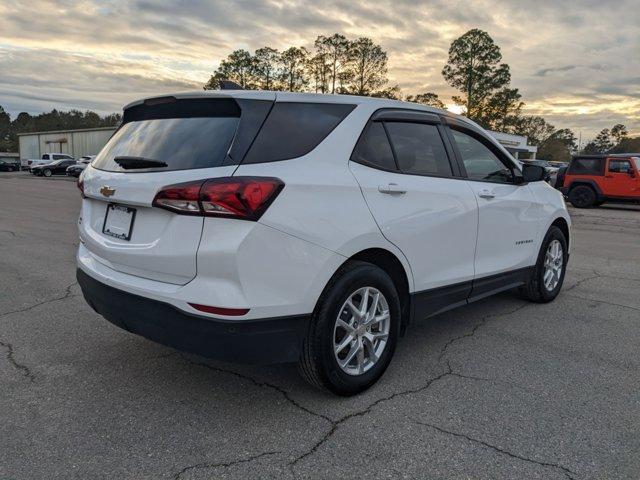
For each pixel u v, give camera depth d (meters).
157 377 3.38
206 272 2.58
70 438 2.66
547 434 2.76
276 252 2.64
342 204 2.92
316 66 71.12
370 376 3.20
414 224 3.36
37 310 4.71
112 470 2.40
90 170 3.43
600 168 17.70
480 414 2.96
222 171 2.62
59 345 3.89
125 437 2.67
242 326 2.60
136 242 2.88
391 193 3.22
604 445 2.66
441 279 3.68
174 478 2.35
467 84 73.38
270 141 2.79
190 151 2.80
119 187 2.94
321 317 2.86
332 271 2.87
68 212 12.88
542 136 112.19
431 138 3.75
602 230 11.82
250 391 3.20
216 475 2.38
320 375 2.93
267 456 2.53
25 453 2.52
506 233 4.36
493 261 4.25
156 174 2.79
